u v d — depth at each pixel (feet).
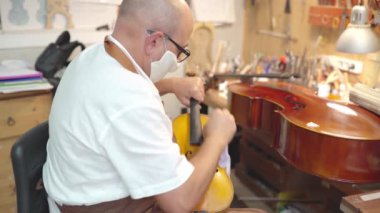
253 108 5.72
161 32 2.94
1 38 6.48
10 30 6.58
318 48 6.84
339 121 4.66
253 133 6.72
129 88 2.73
